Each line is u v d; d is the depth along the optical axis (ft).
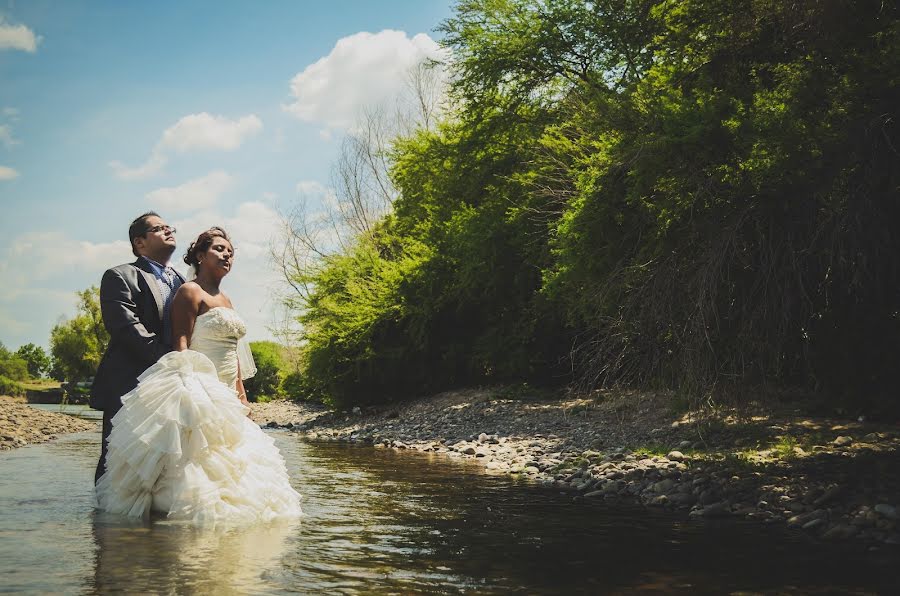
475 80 76.43
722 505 22.15
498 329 73.00
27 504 19.24
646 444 35.96
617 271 29.58
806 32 27.96
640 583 13.74
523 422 51.08
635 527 19.61
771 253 24.58
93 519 17.38
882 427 34.76
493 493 25.32
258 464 19.69
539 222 67.21
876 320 29.27
